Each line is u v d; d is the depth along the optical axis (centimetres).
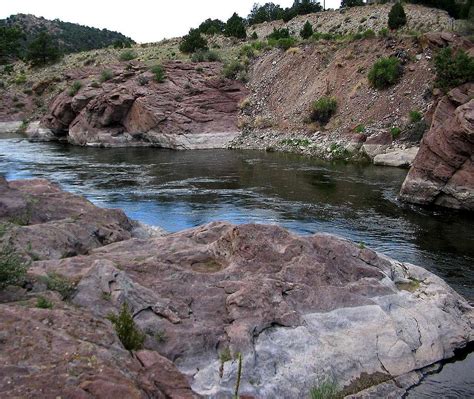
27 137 5441
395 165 3127
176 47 6669
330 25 6344
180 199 2305
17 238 1028
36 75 6856
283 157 3591
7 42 7981
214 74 4909
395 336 942
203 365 782
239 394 747
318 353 860
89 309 785
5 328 629
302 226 1866
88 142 4575
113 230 1273
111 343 680
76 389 555
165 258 1025
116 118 4547
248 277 972
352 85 4003
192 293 915
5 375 557
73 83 5391
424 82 3544
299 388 792
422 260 1527
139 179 2800
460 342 1005
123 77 4884
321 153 3562
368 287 1035
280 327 885
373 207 2150
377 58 4003
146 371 668
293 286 968
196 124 4366
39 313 684
